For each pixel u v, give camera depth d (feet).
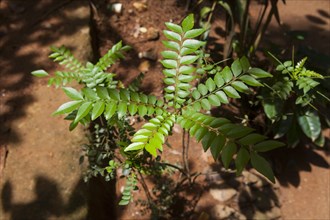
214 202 8.15
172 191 7.83
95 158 6.52
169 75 4.61
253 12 12.51
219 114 8.94
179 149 8.86
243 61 4.42
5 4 10.82
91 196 7.25
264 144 3.53
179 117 4.25
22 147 7.73
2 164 7.44
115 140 6.49
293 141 8.26
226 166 3.54
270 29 12.09
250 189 8.39
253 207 8.19
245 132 3.68
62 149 7.70
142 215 7.88
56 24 10.26
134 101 4.28
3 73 9.13
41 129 8.04
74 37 9.90
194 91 4.51
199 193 8.24
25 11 10.64
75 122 4.03
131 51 10.61
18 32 10.09
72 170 7.39
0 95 8.68
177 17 11.49
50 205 6.90
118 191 8.29
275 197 8.43
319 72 7.62
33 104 8.51
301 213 8.36
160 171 6.43
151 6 11.56
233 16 8.34
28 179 7.23
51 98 8.64
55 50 5.89
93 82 5.32
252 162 3.46
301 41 11.82
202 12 9.07
